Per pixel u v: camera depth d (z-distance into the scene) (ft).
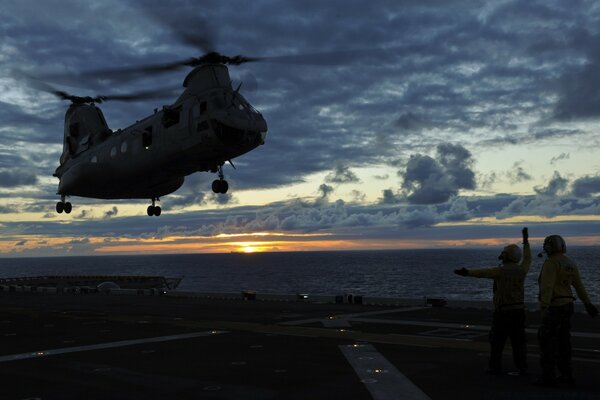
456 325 40.22
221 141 63.21
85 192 88.58
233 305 60.95
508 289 22.71
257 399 19.86
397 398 19.44
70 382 23.61
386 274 588.91
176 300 70.08
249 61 65.26
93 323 45.85
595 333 34.88
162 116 70.33
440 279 489.67
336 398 19.66
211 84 65.05
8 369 26.86
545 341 20.74
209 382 22.89
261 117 65.67
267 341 34.09
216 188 72.23
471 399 18.98
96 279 203.51
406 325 40.70
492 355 23.13
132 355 30.09
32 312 56.29
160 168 73.56
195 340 35.22
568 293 20.90
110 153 80.33
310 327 40.68
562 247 21.12
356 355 28.40
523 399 18.80
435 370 24.11
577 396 19.11
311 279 518.78
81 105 96.02
